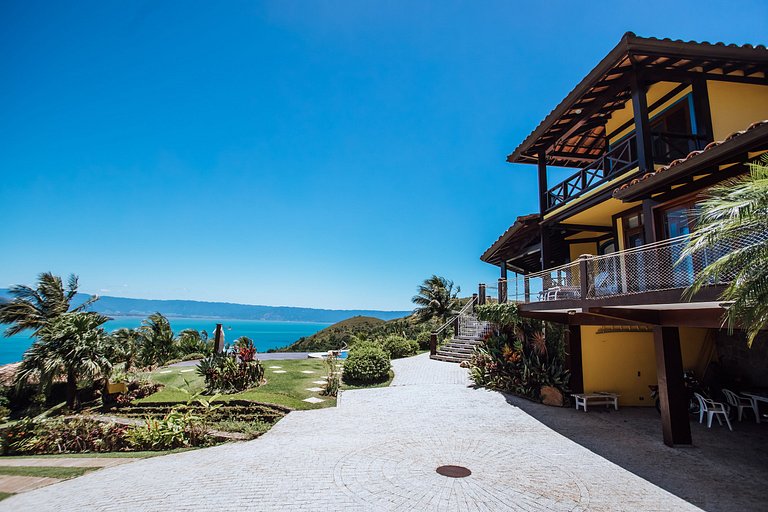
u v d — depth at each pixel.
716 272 5.10
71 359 13.98
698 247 5.02
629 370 12.05
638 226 11.54
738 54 9.63
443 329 25.66
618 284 8.54
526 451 7.95
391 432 9.26
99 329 15.48
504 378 13.53
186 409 12.40
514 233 15.34
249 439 9.38
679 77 10.20
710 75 10.30
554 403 11.77
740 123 10.23
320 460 7.41
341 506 5.59
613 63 9.84
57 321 15.47
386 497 5.87
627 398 11.92
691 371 11.84
